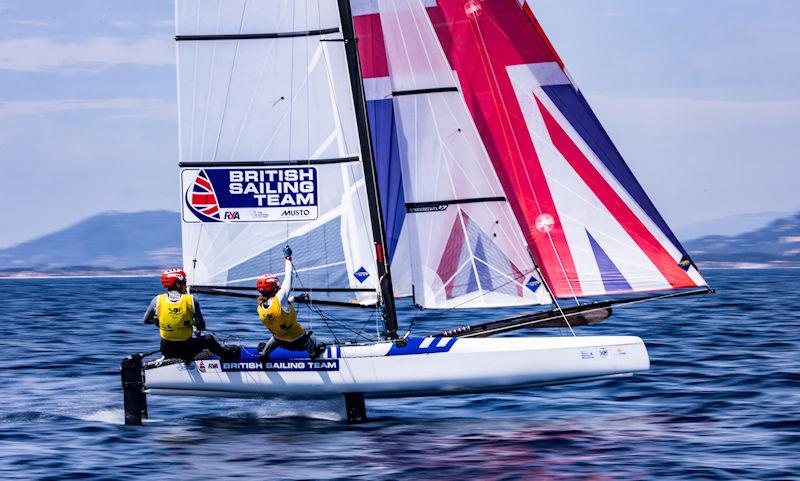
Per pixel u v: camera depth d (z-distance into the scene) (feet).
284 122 165.68
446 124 165.48
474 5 166.81
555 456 141.28
